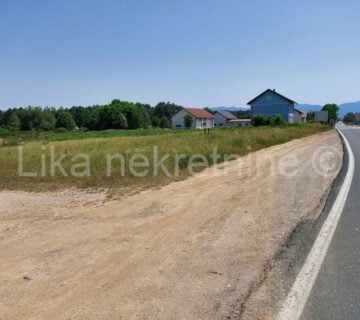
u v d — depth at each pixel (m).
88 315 3.07
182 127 98.56
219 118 111.56
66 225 5.80
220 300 3.26
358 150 16.55
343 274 3.77
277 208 6.43
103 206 7.02
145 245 4.72
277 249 4.47
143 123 105.50
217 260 4.18
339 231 5.11
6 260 4.37
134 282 3.65
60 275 3.88
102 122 101.38
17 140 37.75
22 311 3.16
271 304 3.18
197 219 5.89
